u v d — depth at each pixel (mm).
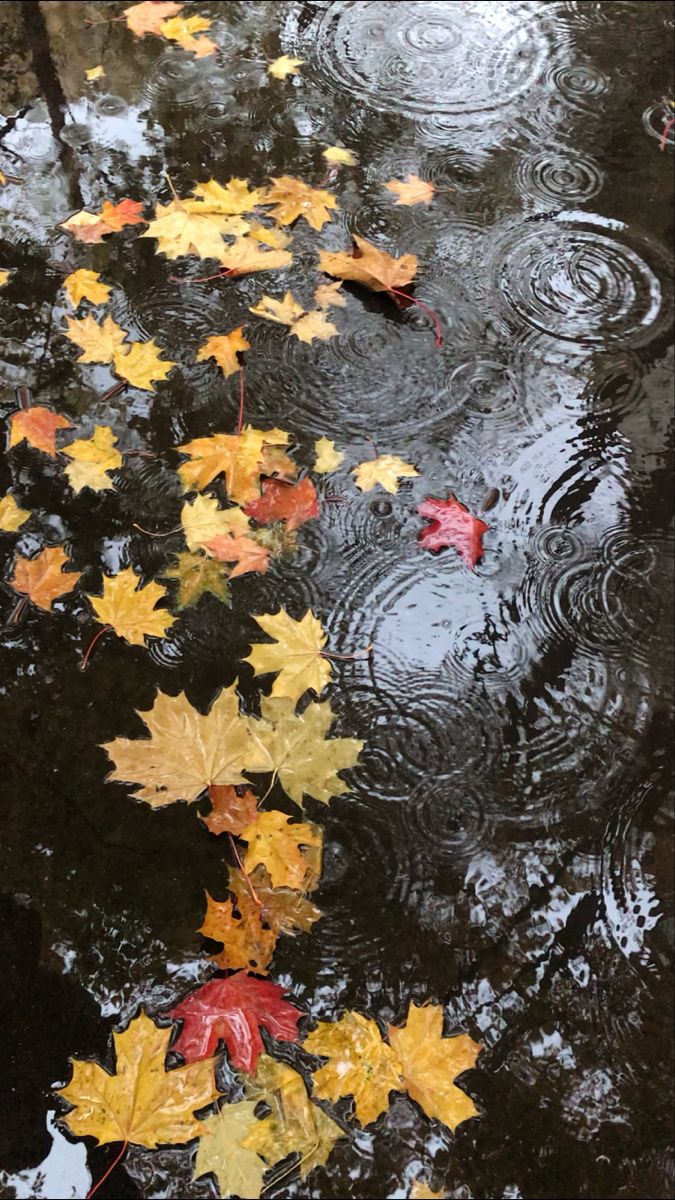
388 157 2293
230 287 2025
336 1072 1180
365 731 1461
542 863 1352
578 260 2092
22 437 1770
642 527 1694
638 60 2559
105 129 2338
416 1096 1165
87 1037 1208
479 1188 1117
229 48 2543
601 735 1469
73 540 1652
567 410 1844
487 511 1703
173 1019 1220
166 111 2381
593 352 1936
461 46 2570
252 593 1597
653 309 2016
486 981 1257
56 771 1418
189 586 1602
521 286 2041
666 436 1813
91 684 1501
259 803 1389
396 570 1626
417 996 1242
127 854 1349
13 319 1961
